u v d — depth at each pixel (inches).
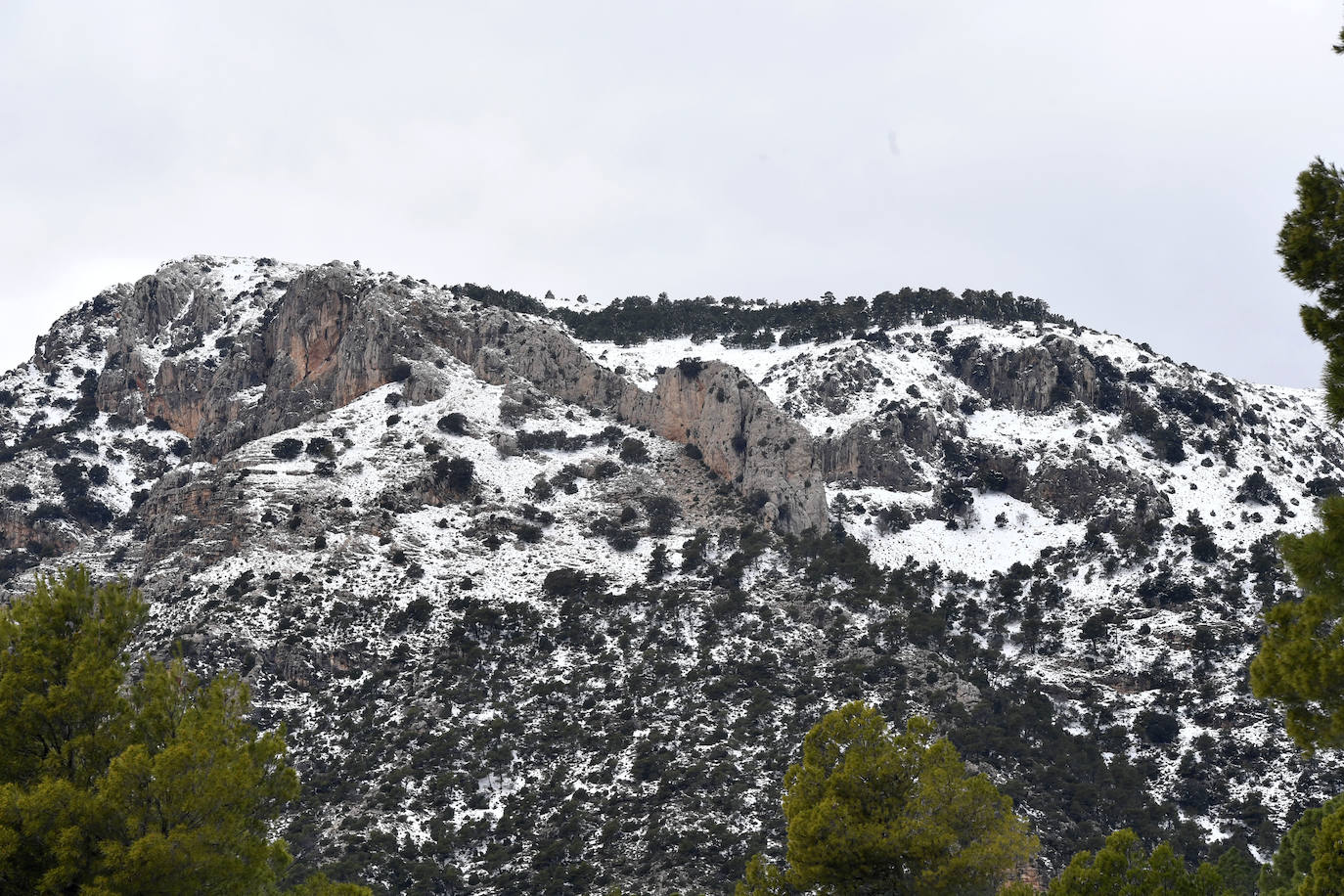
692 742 5629.9
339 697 6151.6
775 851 4717.0
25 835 1672.0
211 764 1780.3
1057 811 5388.8
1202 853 5369.1
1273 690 1473.9
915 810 2247.8
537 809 5255.9
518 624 6737.2
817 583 7229.3
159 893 1675.7
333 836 4945.9
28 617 1894.7
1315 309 1476.4
